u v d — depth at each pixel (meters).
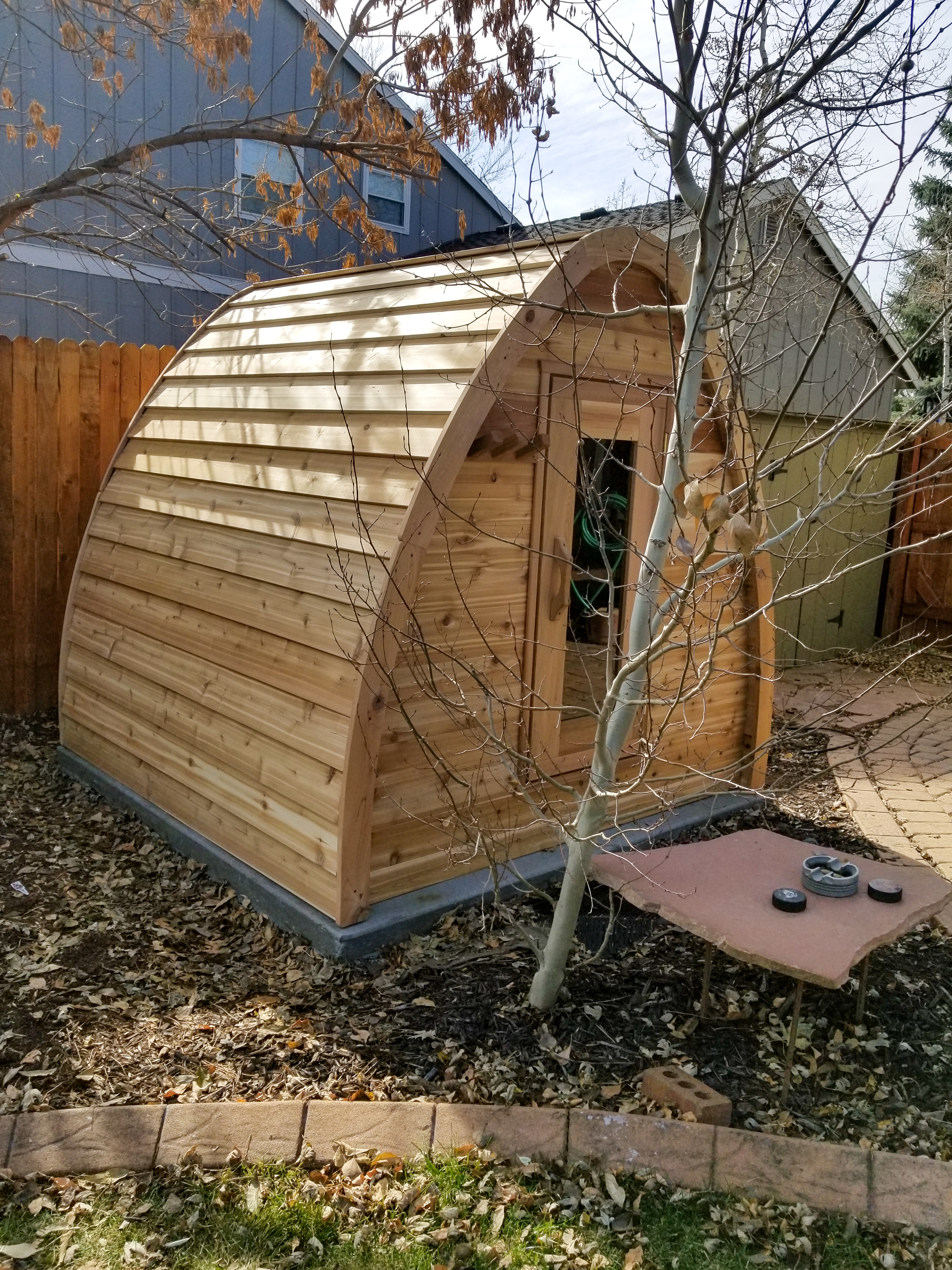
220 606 4.75
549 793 4.88
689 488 2.70
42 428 7.06
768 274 4.94
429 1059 3.38
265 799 4.38
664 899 3.52
